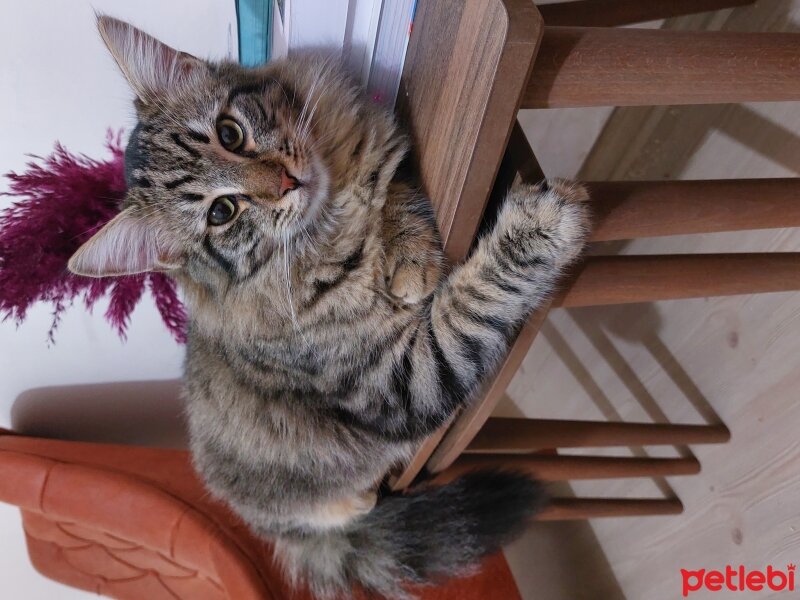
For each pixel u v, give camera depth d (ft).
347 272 1.12
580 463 1.58
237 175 1.16
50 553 2.03
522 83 0.66
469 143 0.74
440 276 1.01
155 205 1.22
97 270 1.13
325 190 1.17
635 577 1.96
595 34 0.68
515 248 0.91
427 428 1.13
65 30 1.39
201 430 1.48
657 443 1.54
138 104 1.24
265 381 1.27
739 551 1.63
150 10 1.39
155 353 2.05
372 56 1.06
